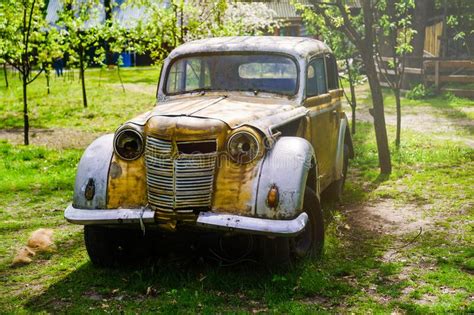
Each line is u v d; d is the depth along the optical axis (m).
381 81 24.89
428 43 29.47
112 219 5.17
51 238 6.78
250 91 6.32
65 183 9.84
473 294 5.00
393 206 8.05
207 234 5.42
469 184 9.07
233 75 6.42
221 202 5.06
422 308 4.68
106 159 5.40
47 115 18.61
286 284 5.14
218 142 5.08
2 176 10.36
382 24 11.73
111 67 39.78
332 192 8.16
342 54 13.30
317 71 6.92
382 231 6.93
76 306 4.91
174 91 6.55
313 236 5.78
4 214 8.08
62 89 26.34
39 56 15.11
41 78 31.88
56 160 11.73
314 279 5.19
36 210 8.33
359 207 8.03
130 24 15.73
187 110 5.45
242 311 4.61
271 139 5.20
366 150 12.12
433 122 15.85
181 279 5.36
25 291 5.30
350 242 6.54
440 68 21.45
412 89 21.75
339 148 7.76
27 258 6.12
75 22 15.91
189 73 6.54
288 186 5.00
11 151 12.41
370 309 4.75
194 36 14.98
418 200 8.28
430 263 5.82
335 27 10.16
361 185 9.32
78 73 35.50
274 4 36.12
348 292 5.10
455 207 7.83
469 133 14.05
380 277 5.45
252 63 6.41
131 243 5.88
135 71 36.97
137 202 5.25
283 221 4.93
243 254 5.84
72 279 5.52
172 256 5.95
